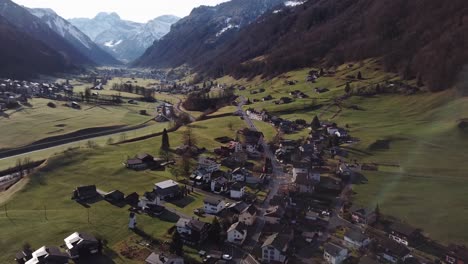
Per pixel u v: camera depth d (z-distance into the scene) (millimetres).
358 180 129375
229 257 85625
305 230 98250
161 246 90562
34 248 89750
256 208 110062
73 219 104375
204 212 109812
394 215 104375
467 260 80750
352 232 93125
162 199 117750
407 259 83938
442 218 101250
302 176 127000
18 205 114750
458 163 136500
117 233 97188
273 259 84938
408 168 135875
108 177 136000
